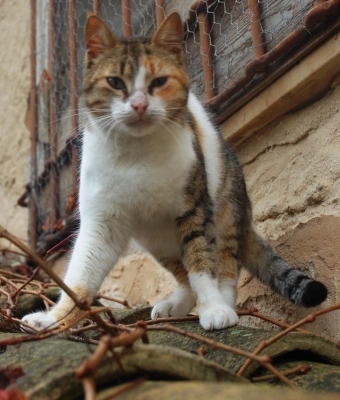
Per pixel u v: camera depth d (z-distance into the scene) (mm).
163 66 775
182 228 768
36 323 680
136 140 748
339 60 771
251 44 888
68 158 1209
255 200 897
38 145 1377
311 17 755
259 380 598
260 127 895
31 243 1301
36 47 1458
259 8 873
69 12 1186
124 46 788
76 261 753
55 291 906
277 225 860
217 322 685
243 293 896
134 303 1062
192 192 762
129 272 1083
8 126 1724
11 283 827
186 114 810
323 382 583
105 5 1203
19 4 1747
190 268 758
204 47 941
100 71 782
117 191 756
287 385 572
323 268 774
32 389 512
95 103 781
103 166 759
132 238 825
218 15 944
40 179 1314
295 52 803
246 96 874
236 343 642
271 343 605
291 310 814
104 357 530
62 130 1275
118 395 507
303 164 828
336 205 772
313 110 824
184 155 759
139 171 750
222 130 925
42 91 1382
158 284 1018
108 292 1119
